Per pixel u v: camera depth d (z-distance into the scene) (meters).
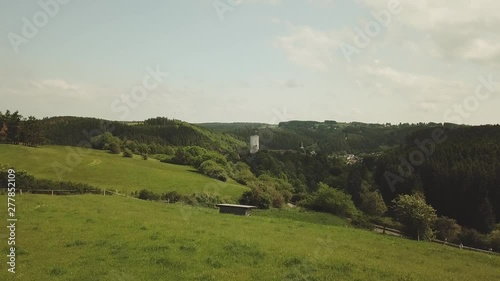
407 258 26.95
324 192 79.00
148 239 24.70
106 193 59.62
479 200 86.62
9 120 101.19
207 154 116.06
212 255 21.53
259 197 73.19
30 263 18.31
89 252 20.84
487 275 23.09
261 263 20.45
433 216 52.91
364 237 37.09
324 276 18.62
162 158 125.50
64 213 33.62
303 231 35.84
